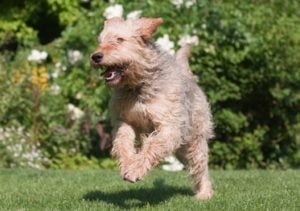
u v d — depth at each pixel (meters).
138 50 7.06
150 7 13.37
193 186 8.38
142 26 7.13
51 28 17.45
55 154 12.84
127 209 7.24
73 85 13.39
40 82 13.27
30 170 11.54
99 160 13.03
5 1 16.66
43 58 13.57
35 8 16.67
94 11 14.24
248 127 13.55
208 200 7.80
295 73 13.14
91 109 13.05
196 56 12.84
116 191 8.75
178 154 8.30
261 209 7.15
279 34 13.17
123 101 7.17
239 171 11.60
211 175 10.53
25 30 16.66
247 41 12.98
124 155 6.99
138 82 7.08
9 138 12.45
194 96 7.96
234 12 13.37
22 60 13.56
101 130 12.77
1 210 7.15
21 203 7.66
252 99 13.48
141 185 9.41
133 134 7.23
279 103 13.43
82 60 13.51
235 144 13.30
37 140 12.72
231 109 13.38
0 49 16.31
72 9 16.27
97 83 13.31
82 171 11.62
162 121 7.12
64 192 8.55
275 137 13.73
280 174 10.77
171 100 7.19
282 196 8.00
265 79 13.08
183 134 7.38
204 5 13.36
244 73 12.98
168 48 12.23
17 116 12.77
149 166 6.88
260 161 13.54
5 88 12.88
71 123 13.01
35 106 12.77
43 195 8.28
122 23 7.15
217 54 12.90
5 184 9.68
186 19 13.24
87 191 8.67
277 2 14.03
